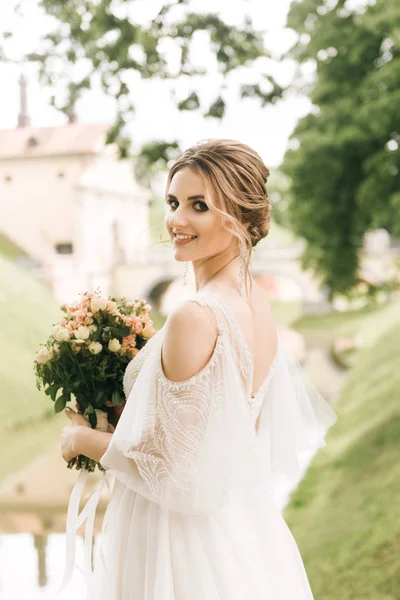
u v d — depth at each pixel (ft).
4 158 145.07
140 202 156.66
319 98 37.22
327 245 43.01
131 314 6.22
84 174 141.79
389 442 37.09
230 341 5.08
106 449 5.49
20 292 89.86
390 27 31.24
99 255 136.87
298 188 39.06
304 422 6.35
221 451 4.96
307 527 30.12
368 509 29.17
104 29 21.21
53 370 6.00
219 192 5.20
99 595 5.59
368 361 73.36
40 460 49.57
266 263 129.08
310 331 117.50
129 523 5.40
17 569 18.02
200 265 5.59
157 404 4.99
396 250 116.47
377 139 36.68
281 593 5.44
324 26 33.60
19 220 144.97
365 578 22.58
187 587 5.06
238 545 5.28
